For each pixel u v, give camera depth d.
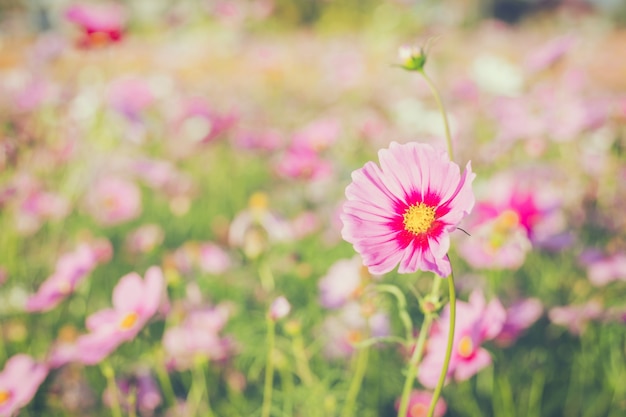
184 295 0.96
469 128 1.53
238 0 3.19
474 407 0.83
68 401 0.84
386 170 0.54
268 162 1.66
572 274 0.99
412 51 0.60
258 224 1.11
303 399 0.78
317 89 2.59
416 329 0.86
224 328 0.89
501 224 0.87
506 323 0.75
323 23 5.51
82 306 1.05
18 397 0.71
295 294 0.96
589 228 1.04
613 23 6.08
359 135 1.58
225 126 1.59
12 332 0.94
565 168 1.20
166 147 1.66
